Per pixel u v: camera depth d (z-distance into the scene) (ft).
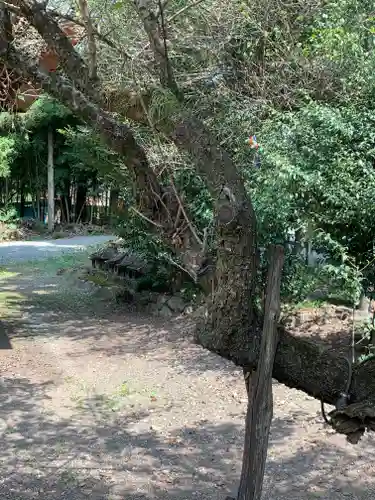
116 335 32.22
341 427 7.18
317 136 19.60
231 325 7.15
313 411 21.02
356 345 20.79
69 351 29.25
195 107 22.95
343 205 18.79
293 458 17.47
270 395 7.33
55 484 15.81
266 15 24.93
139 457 17.58
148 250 35.14
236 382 24.30
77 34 14.69
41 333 32.78
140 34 18.26
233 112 22.54
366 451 17.95
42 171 88.84
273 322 7.22
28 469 16.66
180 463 17.20
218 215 6.88
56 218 91.61
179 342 30.37
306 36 25.62
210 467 16.94
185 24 24.08
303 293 22.79
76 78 8.25
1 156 75.72
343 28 23.70
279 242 20.90
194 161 7.23
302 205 19.97
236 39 25.75
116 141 7.53
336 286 22.25
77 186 91.61
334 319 25.98
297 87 23.34
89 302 40.42
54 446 18.24
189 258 7.47
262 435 7.48
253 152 20.94
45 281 49.21
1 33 8.05
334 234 20.10
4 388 23.53
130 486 15.75
